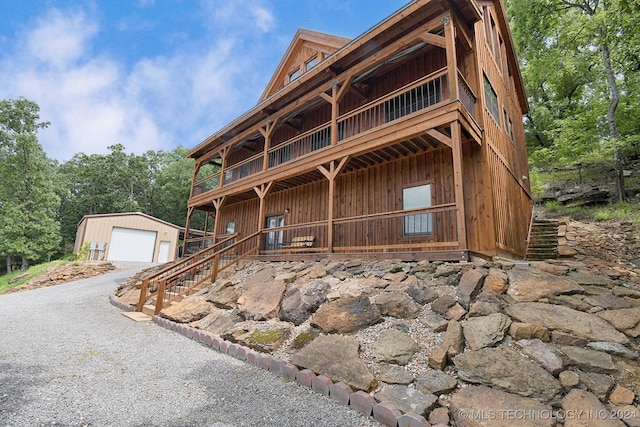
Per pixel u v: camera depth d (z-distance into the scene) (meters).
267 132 10.46
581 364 2.88
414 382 3.02
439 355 3.21
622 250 7.45
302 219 10.48
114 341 5.04
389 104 8.58
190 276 9.35
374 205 8.52
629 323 3.41
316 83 8.98
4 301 8.96
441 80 7.33
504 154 8.62
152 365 4.01
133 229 20.70
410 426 2.50
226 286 7.26
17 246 19.64
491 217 6.43
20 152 22.17
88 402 2.93
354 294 4.94
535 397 2.62
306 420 2.72
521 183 10.26
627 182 12.33
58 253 28.64
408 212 6.28
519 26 16.80
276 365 3.79
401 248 7.70
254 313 5.36
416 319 4.06
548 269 4.79
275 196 11.84
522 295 4.13
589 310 3.72
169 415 2.76
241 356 4.28
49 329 5.66
